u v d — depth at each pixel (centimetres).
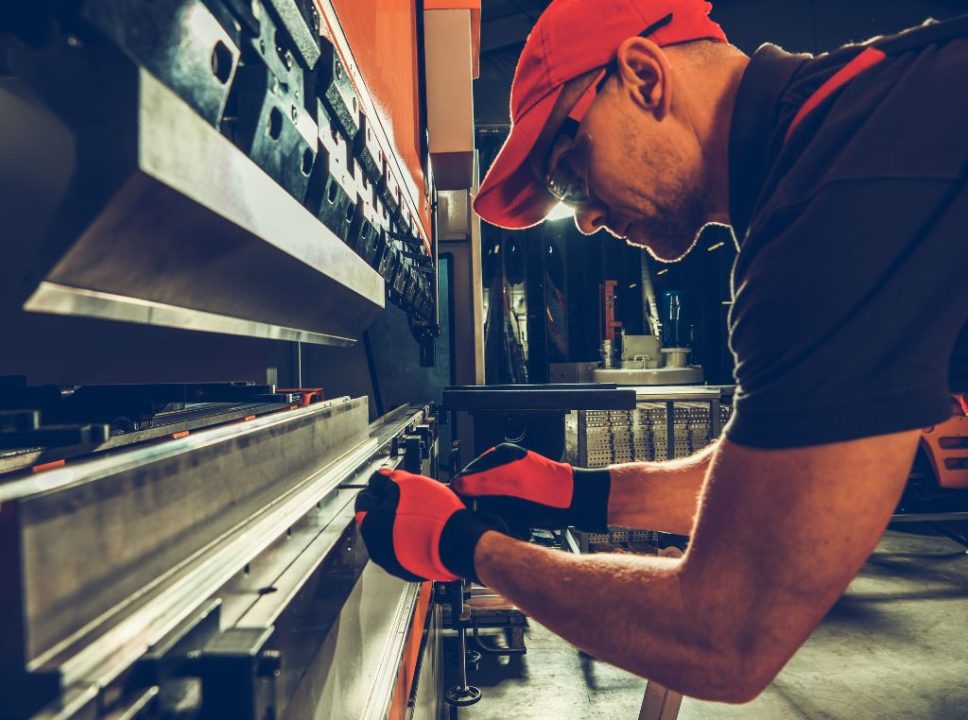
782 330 49
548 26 76
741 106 62
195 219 34
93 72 27
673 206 73
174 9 32
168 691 31
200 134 33
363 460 87
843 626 301
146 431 59
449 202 302
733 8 542
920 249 47
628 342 403
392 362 288
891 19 514
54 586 27
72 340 77
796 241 49
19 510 25
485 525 64
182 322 41
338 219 70
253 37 42
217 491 46
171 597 35
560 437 176
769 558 48
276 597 44
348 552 67
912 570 381
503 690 245
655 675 53
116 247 30
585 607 55
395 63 113
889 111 49
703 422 341
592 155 75
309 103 57
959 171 48
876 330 47
